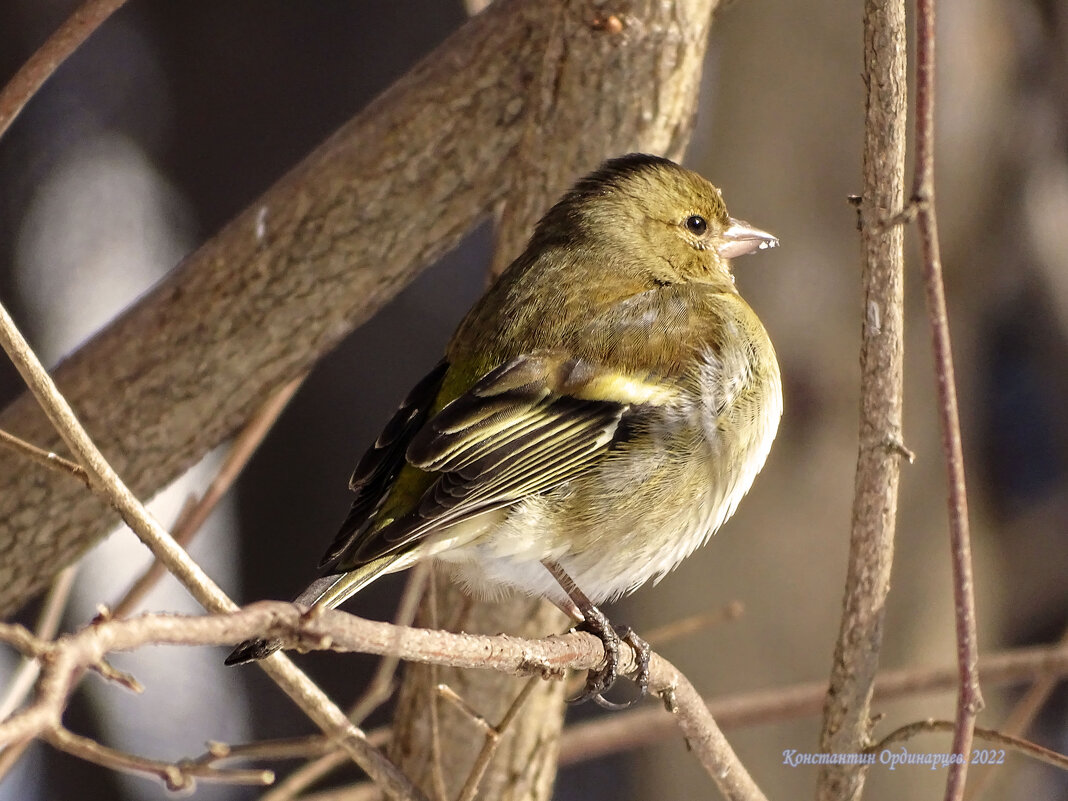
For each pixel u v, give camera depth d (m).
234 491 19.52
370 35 19.98
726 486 9.29
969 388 16.12
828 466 14.34
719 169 14.70
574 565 8.98
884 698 10.55
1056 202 16.47
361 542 8.34
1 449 10.17
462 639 6.27
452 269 19.95
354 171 10.01
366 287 10.23
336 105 19.94
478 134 9.94
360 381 19.77
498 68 9.81
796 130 14.34
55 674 4.21
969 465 16.28
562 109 9.50
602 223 9.68
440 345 19.83
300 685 7.30
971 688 6.79
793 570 14.38
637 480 8.91
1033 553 17.66
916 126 6.59
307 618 5.02
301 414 19.66
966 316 15.86
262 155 19.80
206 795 18.27
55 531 10.27
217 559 19.30
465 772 9.80
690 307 9.42
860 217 7.41
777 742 14.33
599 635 8.60
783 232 14.34
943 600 14.85
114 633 4.39
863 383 7.58
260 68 19.83
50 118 19.33
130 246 19.20
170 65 19.80
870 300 7.45
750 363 9.41
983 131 15.41
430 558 8.84
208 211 19.66
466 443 8.57
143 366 10.20
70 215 19.09
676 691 8.38
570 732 11.38
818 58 14.30
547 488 8.77
